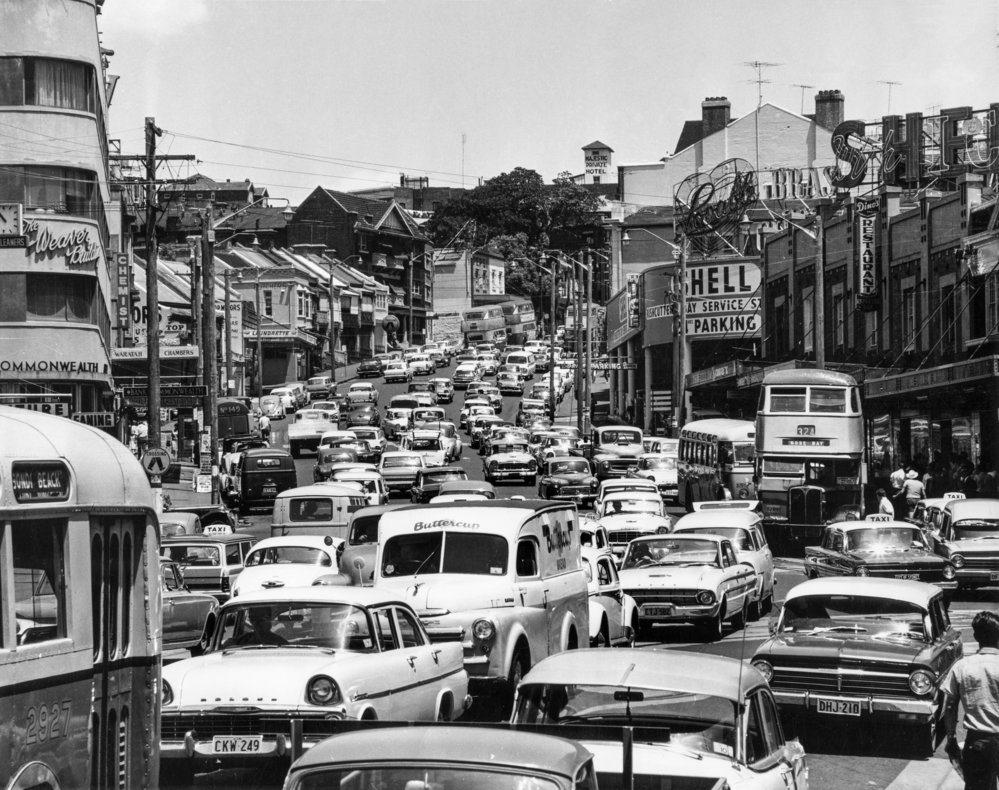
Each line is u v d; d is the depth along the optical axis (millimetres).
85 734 9641
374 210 177375
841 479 41719
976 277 49031
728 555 27375
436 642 16891
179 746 12742
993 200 48750
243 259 140125
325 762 7234
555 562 19312
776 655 16281
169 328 79562
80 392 55375
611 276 120625
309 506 34188
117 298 69938
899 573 27969
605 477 64000
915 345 54344
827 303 66562
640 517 36906
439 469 52750
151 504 10867
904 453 54594
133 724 10570
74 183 54781
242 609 14219
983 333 48906
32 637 9055
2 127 53688
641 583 25266
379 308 166625
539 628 18125
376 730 7773
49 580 9289
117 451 10500
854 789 14375
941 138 60312
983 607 29484
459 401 110750
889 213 57562
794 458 41844
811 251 69312
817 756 16078
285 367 133500
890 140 61812
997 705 11844
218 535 27672
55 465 9391
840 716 15938
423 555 18109
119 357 72938
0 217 52531
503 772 7070
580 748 7555
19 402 52219
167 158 44312
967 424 48531
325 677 12836
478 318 159500
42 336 53656
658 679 10492
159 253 119812
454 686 15273
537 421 89312
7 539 8719
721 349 89750
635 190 121875
